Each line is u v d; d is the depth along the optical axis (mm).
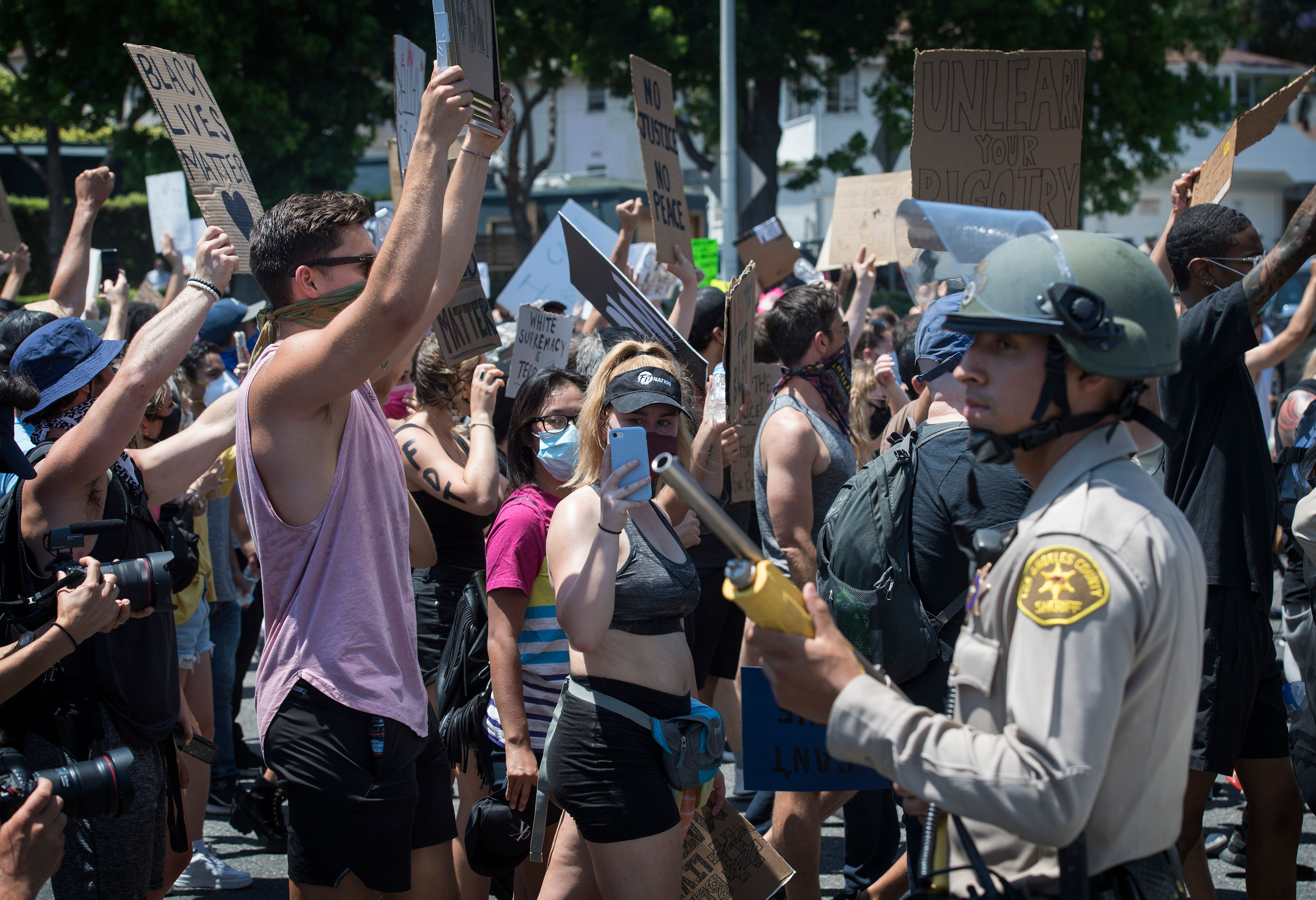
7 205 5672
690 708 2848
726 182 14453
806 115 34094
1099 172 21391
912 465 2916
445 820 2811
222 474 4438
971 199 4012
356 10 18938
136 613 2461
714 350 5320
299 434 2453
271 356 2490
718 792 3123
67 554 2439
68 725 2602
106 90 18203
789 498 3613
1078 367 1703
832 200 33719
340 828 2475
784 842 3396
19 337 3512
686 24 19344
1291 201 40188
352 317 2318
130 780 2203
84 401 3037
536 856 2799
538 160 39469
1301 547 3576
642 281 7598
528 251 24688
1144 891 1634
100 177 4812
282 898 3996
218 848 4523
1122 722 1615
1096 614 1548
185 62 3418
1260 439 3146
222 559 4988
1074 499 1670
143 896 2730
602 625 2637
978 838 1748
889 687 1739
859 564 2871
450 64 2484
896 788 1957
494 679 3008
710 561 4453
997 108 3990
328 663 2479
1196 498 3115
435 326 3742
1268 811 3219
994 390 1729
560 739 2746
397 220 2320
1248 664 3049
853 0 19609
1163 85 20875
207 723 4383
